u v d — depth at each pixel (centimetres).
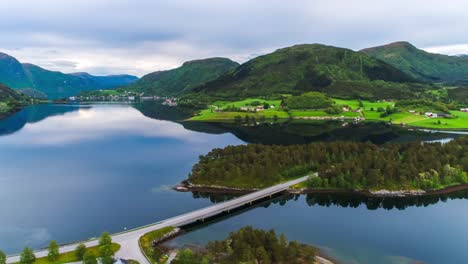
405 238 12450
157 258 10412
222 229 13050
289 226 13425
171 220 12988
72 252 10262
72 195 16550
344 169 17988
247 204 15412
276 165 18575
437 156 19300
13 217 13975
